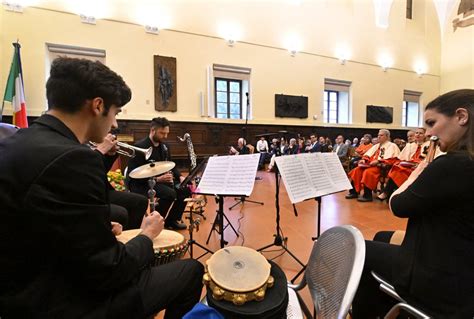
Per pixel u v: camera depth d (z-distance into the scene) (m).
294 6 9.14
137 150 2.21
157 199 2.47
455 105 0.94
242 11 8.45
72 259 0.66
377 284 1.19
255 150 8.83
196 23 7.91
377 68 10.69
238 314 0.86
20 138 0.72
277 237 2.21
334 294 0.80
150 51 7.44
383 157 4.53
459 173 0.84
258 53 8.74
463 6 10.97
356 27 10.19
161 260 1.26
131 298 0.80
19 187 0.63
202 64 8.04
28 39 6.32
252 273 1.00
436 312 0.89
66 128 0.79
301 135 9.50
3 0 6.11
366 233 2.86
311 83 9.55
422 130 4.18
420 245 0.95
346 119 10.42
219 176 1.78
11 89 5.61
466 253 0.86
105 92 0.82
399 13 10.91
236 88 8.86
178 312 1.07
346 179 1.95
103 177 0.74
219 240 2.60
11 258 0.65
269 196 4.69
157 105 7.53
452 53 11.48
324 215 3.51
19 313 0.66
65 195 0.65
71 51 6.78
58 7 6.52
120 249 0.77
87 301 0.73
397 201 1.02
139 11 7.27
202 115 8.10
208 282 0.97
